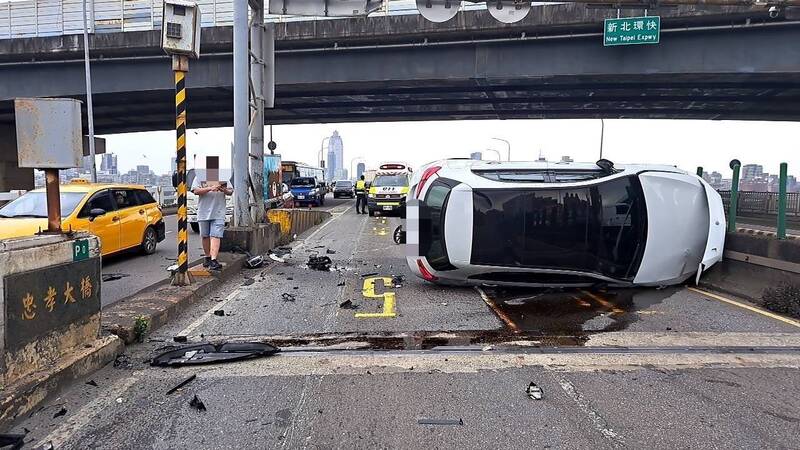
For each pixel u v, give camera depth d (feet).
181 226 23.48
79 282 13.88
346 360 15.28
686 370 14.44
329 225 63.52
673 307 21.80
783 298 20.92
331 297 23.71
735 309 21.42
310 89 79.66
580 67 67.56
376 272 30.32
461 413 11.75
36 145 12.87
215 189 26.48
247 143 34.19
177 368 14.49
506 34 67.46
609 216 24.03
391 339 17.37
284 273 29.73
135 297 21.03
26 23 75.97
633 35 61.77
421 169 26.35
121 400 12.35
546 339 17.38
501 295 24.21
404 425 11.18
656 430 10.94
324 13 35.65
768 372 14.28
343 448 10.23
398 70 72.95
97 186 33.78
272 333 18.03
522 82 73.67
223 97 85.56
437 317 20.21
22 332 11.73
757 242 23.66
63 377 12.64
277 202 90.43
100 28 74.84
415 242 25.31
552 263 23.88
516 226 23.80
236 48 32.91
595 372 14.29
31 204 29.58
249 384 13.42
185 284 23.61
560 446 10.30
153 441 10.47
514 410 11.91
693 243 24.97
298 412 11.80
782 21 58.80
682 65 64.34
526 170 25.09
